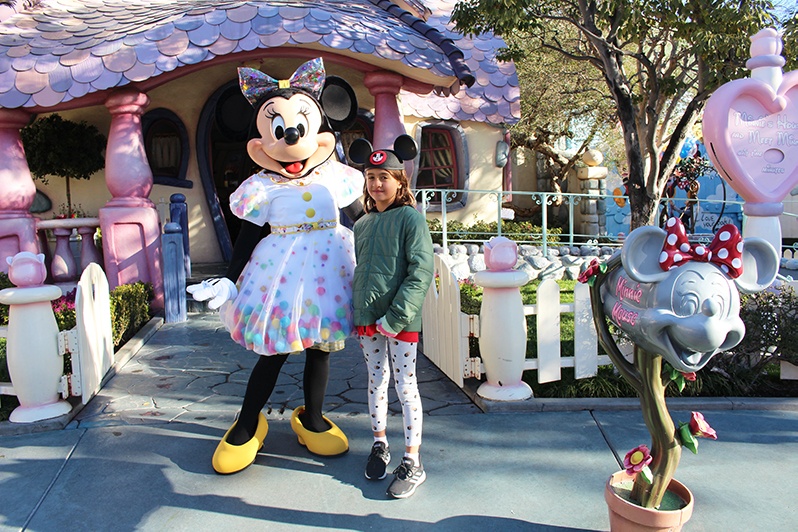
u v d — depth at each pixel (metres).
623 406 3.93
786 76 4.73
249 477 3.14
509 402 3.94
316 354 3.36
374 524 2.71
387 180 2.88
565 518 2.73
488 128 10.54
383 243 2.86
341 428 3.77
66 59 6.40
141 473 3.20
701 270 2.06
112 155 6.72
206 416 3.98
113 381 4.70
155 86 6.80
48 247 7.93
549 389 4.18
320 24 6.71
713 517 2.70
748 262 2.17
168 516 2.79
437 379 4.63
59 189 9.19
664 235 2.13
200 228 9.38
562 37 11.01
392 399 4.25
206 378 4.77
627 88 6.81
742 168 4.67
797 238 13.69
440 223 9.77
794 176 4.75
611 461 3.25
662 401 2.31
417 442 2.99
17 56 6.44
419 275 2.75
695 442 2.26
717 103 4.65
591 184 12.56
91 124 8.99
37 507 2.88
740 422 3.74
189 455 3.40
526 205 14.78
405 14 7.97
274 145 3.21
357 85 9.43
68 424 3.84
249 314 3.08
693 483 3.01
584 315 4.13
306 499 2.92
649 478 2.28
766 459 3.25
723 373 4.24
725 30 5.63
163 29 6.57
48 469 3.24
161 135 9.19
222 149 10.90
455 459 3.30
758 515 2.72
